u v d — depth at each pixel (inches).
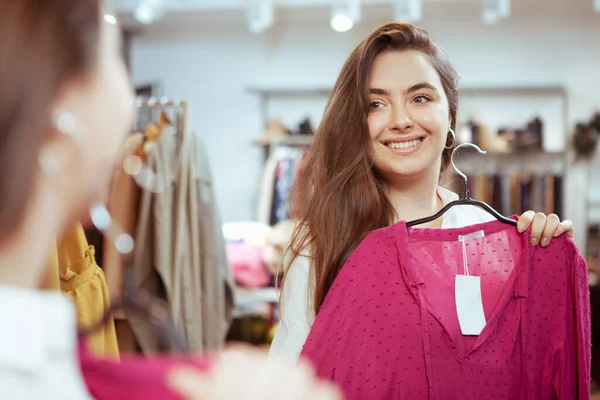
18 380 18.1
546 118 266.5
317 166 76.7
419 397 64.7
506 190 241.0
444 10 257.8
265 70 286.0
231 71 287.7
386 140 74.0
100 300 73.7
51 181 19.6
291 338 72.4
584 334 65.6
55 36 19.1
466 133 244.8
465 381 65.1
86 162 20.2
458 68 271.7
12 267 19.3
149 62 291.6
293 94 284.4
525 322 65.6
